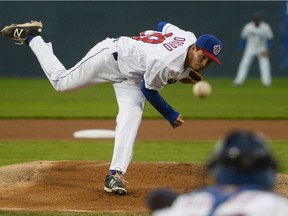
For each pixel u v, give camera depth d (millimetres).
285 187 28375
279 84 96812
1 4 98312
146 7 100188
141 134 51375
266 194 9898
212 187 10156
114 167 26625
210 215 9820
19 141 47062
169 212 10273
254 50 92688
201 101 76750
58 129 53562
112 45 26422
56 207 24969
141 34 27000
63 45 99625
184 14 100438
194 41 25719
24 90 86625
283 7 100250
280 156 40344
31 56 102438
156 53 24938
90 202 25844
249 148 9953
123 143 26438
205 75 104625
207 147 45000
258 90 89312
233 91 88125
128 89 26609
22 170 30438
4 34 29047
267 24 100750
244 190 9930
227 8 100625
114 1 99750
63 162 32469
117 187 26391
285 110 67750
